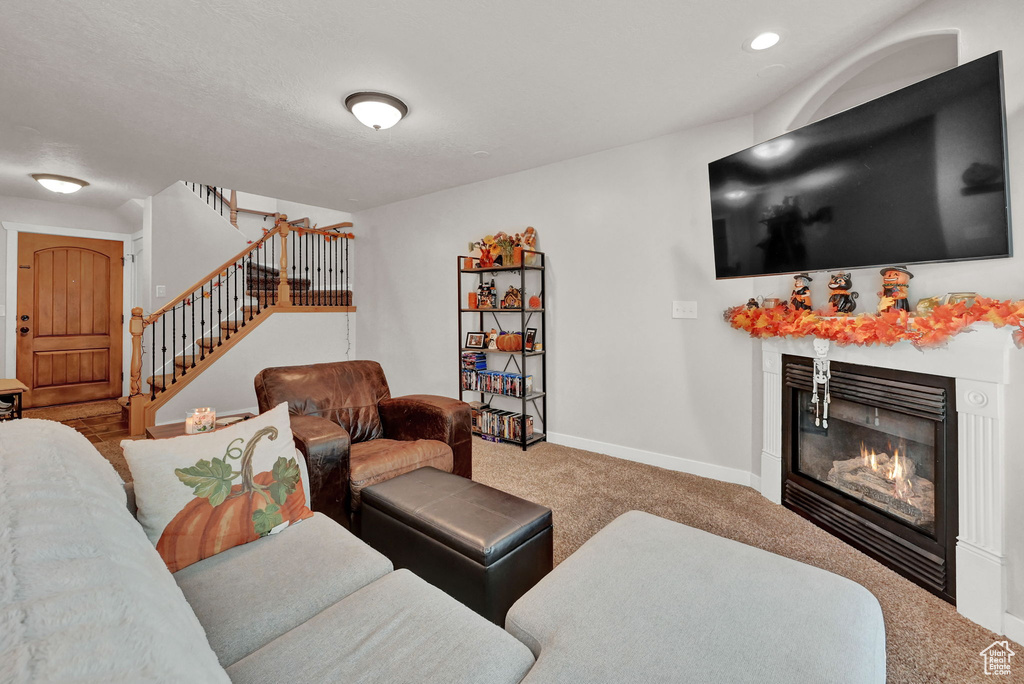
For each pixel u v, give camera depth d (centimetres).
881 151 178
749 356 285
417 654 92
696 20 193
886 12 188
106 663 45
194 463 136
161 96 256
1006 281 155
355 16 189
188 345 518
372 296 540
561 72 233
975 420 161
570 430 371
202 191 575
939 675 137
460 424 258
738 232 244
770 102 264
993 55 145
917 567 181
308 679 85
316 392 258
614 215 339
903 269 189
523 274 354
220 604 109
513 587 146
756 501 262
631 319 334
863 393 204
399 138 317
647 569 121
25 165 374
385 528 170
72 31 198
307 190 454
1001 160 145
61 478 83
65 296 513
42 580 53
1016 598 151
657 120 289
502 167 381
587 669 88
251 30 198
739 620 101
